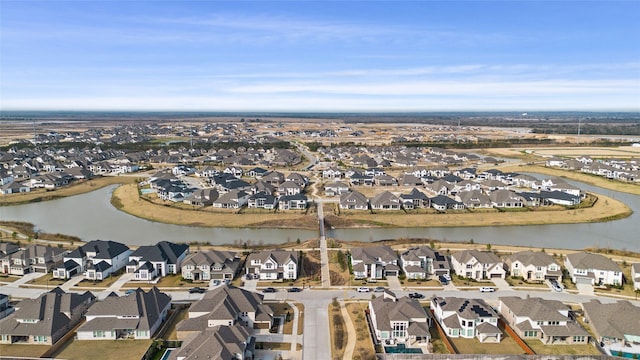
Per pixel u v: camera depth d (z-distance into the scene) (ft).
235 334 204.33
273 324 230.07
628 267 303.48
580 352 207.31
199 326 217.36
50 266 300.81
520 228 410.72
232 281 284.20
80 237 379.55
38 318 218.38
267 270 288.71
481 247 340.39
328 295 265.34
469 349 209.56
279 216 432.66
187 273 287.89
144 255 296.71
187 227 414.21
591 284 279.28
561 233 393.50
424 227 410.72
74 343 213.05
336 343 211.00
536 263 286.46
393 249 335.06
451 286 277.85
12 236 369.09
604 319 224.12
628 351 208.85
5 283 279.90
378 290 270.46
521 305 230.48
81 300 238.68
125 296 231.71
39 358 198.39
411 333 214.69
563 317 220.23
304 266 306.14
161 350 207.41
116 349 207.62
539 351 207.92
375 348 211.00
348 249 334.24
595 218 432.25
